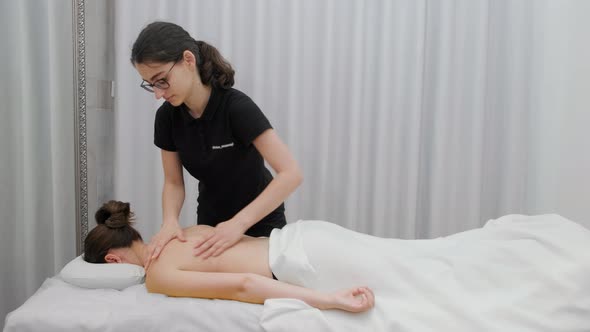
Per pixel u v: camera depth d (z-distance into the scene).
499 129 2.35
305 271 1.16
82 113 1.77
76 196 1.78
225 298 1.16
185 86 1.21
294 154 2.24
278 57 2.22
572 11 2.08
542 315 1.01
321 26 2.24
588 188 2.00
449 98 2.28
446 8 2.21
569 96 2.10
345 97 2.28
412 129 2.25
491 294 1.09
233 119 1.29
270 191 1.25
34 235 1.83
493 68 2.33
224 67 1.31
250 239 1.32
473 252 1.16
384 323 1.05
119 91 2.12
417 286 1.12
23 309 1.10
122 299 1.16
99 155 2.08
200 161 1.38
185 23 2.19
